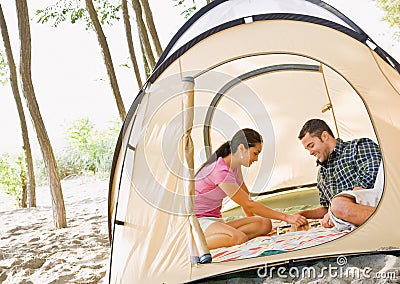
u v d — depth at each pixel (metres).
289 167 4.53
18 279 3.49
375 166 3.25
